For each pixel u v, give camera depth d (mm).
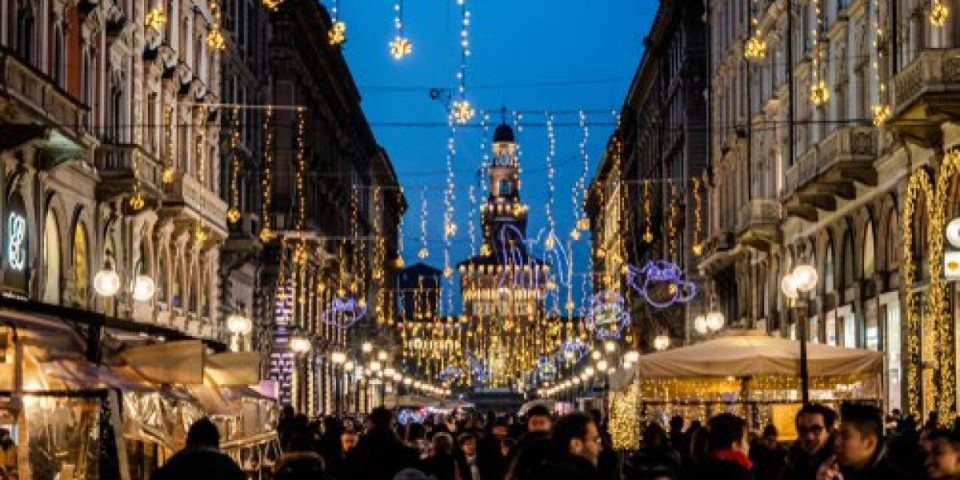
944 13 30094
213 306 63438
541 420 15875
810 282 24594
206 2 61406
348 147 111312
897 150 41031
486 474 24141
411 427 29594
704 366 24812
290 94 80750
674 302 85125
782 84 57125
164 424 23156
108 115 46781
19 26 38781
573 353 127938
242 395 29828
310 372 90062
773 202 58438
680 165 89500
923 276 39875
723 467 12203
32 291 39000
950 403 36969
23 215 38406
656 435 18203
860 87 45719
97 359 20641
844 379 25938
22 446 18328
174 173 52562
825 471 12617
